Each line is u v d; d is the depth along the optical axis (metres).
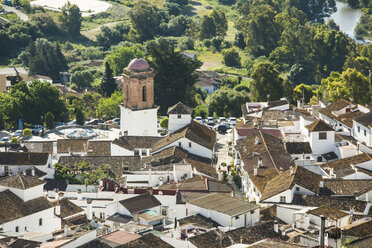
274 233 139.62
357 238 120.69
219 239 134.88
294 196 167.75
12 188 164.50
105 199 180.75
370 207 160.88
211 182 185.50
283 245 111.94
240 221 150.25
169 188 181.88
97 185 196.25
